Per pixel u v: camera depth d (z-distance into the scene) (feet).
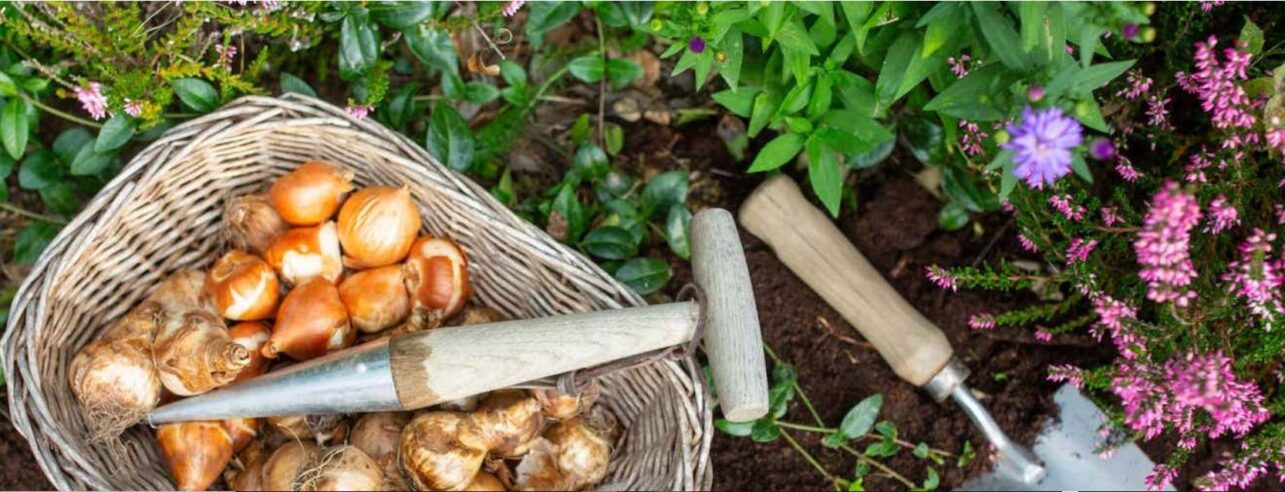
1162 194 2.62
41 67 3.06
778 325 3.45
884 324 3.29
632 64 3.40
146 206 3.01
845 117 3.15
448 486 2.97
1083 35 2.66
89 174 3.28
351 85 3.46
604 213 3.44
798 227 3.32
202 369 2.92
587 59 3.39
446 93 3.37
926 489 3.37
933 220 3.48
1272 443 2.99
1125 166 3.13
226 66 3.09
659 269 3.34
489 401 3.05
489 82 3.56
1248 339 3.09
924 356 3.26
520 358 2.87
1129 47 3.18
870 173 3.52
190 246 3.16
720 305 2.92
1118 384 2.91
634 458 3.13
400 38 3.50
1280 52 3.04
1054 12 2.71
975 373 3.45
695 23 2.99
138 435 3.05
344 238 3.07
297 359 3.05
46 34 3.00
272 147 3.11
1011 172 2.70
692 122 3.58
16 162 3.40
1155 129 3.22
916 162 3.51
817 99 3.15
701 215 3.00
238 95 3.22
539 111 3.56
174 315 2.98
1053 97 2.67
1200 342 2.98
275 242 3.08
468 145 3.31
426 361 2.88
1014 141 2.56
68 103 3.40
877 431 3.43
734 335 2.90
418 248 3.11
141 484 2.99
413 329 3.08
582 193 3.51
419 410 3.05
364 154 3.10
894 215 3.48
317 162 3.08
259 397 2.93
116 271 3.04
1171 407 2.91
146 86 3.08
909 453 3.42
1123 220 3.06
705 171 3.55
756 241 3.48
